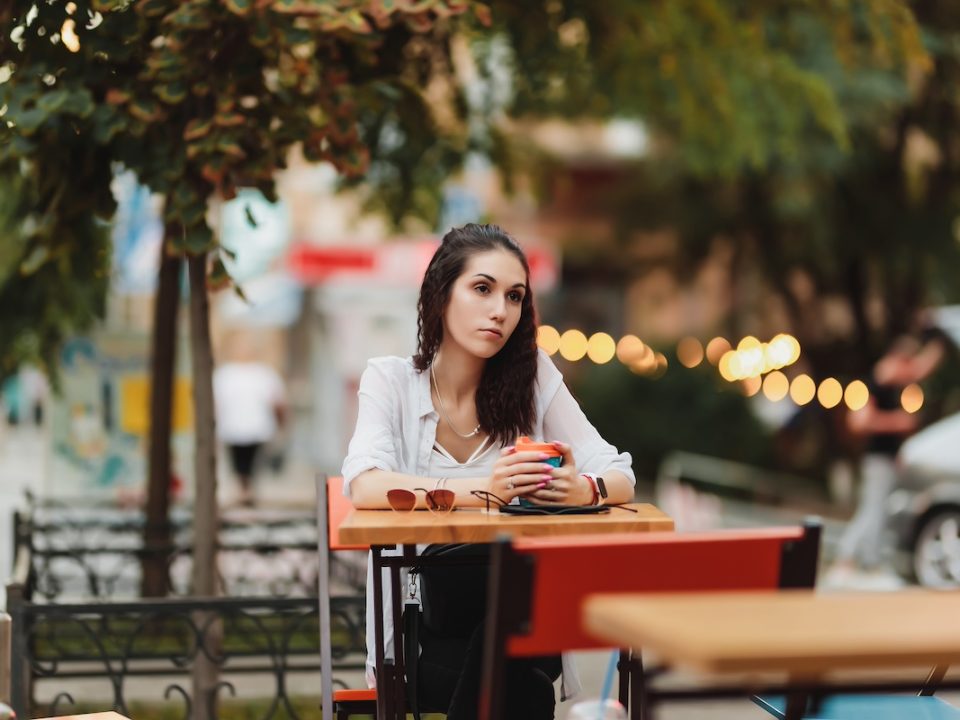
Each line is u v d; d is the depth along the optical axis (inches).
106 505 346.6
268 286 836.0
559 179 456.8
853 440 723.4
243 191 261.0
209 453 233.8
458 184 393.4
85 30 212.5
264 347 914.7
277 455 794.2
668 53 336.5
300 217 920.3
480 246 149.6
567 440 155.9
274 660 213.3
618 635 75.8
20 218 258.5
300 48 226.1
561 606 98.5
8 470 724.7
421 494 133.6
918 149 677.3
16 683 194.2
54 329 303.0
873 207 663.8
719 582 102.8
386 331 721.6
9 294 289.7
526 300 153.7
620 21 319.0
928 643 70.2
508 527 121.0
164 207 230.8
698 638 69.7
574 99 392.5
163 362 309.3
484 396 153.3
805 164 593.9
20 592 195.6
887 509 427.8
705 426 744.3
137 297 424.8
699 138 407.8
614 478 139.2
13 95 210.8
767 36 346.6
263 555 306.3
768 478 714.2
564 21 312.0
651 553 100.4
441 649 143.9
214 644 223.0
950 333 436.8
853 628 72.6
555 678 144.6
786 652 68.7
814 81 349.7
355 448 143.7
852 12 325.1
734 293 816.3
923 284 689.0
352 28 205.9
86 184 226.8
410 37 277.4
